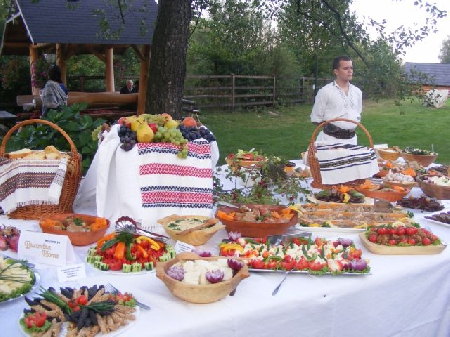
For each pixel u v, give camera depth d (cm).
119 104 940
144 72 937
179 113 553
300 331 219
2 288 205
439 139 1159
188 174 303
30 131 463
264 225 265
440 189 368
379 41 768
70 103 877
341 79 441
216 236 287
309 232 282
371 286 235
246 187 387
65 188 312
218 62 1719
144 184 294
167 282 204
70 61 1484
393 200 352
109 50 1123
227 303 208
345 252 247
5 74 1279
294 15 826
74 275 227
